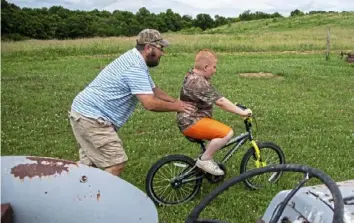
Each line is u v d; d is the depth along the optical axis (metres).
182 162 4.70
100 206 2.58
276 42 28.48
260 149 5.04
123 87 4.13
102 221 2.59
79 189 2.55
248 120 4.85
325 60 19.89
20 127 7.76
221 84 12.77
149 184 4.61
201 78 4.47
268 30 62.38
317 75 14.74
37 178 2.51
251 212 4.46
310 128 7.88
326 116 8.82
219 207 4.57
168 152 6.50
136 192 2.64
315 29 55.16
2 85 12.05
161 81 13.23
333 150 6.53
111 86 4.12
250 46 26.23
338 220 2.02
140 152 6.45
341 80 13.72
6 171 2.48
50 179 2.52
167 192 4.82
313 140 7.02
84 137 4.23
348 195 2.57
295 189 2.41
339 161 6.01
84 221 2.57
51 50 22.83
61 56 21.89
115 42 26.31
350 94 11.41
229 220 4.36
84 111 4.16
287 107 9.62
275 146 5.09
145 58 4.18
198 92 4.43
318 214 2.43
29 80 13.22
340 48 26.97
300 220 2.49
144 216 2.67
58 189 2.53
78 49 23.34
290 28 62.84
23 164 2.51
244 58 21.38
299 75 14.67
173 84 12.73
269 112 9.05
